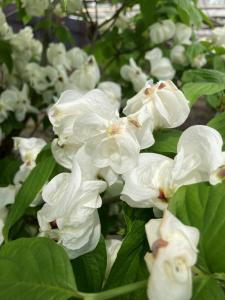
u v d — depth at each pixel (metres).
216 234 0.19
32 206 0.30
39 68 0.59
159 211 0.22
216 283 0.18
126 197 0.22
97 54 0.71
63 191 0.22
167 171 0.22
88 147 0.23
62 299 0.19
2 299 0.19
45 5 0.55
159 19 0.61
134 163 0.22
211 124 0.28
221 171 0.20
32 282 0.19
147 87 0.26
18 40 0.60
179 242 0.16
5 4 0.67
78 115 0.24
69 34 0.71
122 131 0.22
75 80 0.54
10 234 0.31
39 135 0.71
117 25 0.67
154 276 0.16
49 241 0.21
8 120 0.58
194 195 0.20
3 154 0.64
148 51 0.62
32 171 0.28
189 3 0.52
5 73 0.62
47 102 0.60
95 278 0.24
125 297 0.21
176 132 0.28
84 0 0.64
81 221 0.21
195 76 0.38
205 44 0.62
